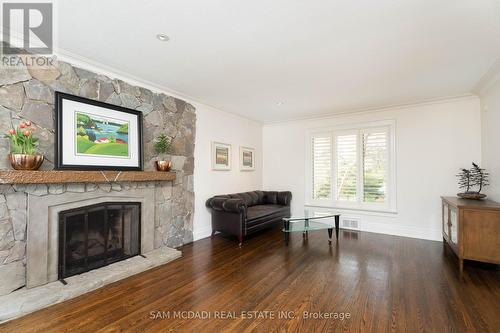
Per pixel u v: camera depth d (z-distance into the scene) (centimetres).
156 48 248
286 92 382
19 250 221
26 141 218
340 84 346
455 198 359
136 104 328
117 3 179
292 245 391
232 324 190
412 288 246
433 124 420
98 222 282
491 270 289
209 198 445
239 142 535
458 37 223
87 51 254
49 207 239
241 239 392
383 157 465
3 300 203
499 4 176
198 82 341
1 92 215
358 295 233
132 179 297
